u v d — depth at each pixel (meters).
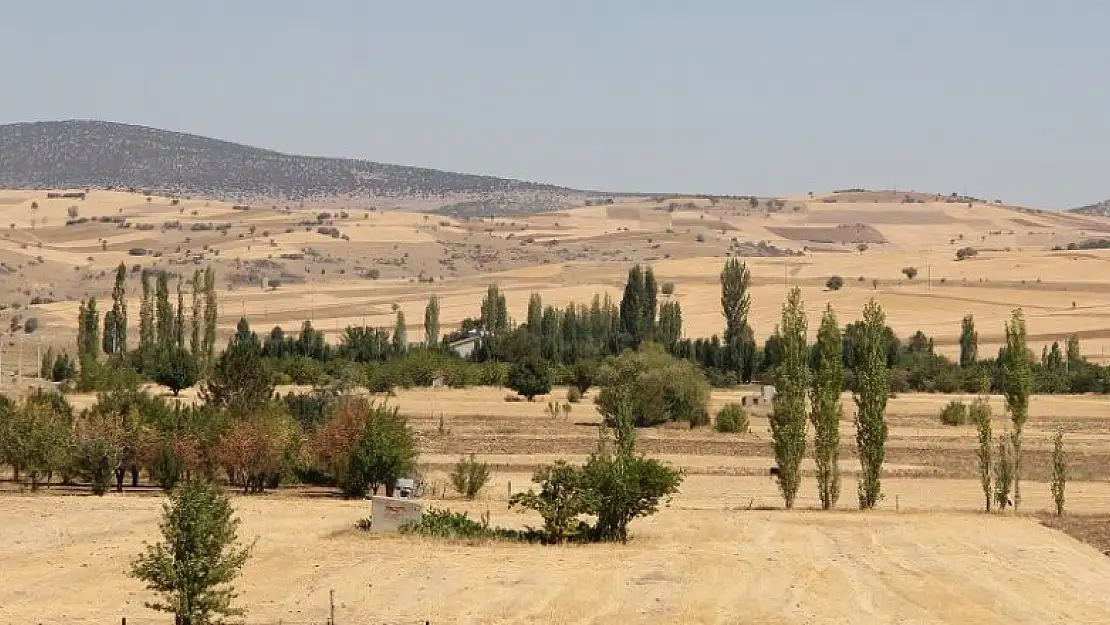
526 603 50.44
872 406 77.12
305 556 59.38
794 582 54.59
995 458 99.88
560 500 64.38
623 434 72.19
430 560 58.59
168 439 84.81
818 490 89.19
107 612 48.69
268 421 87.69
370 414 84.56
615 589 52.94
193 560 43.41
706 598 51.41
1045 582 55.78
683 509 76.88
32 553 59.81
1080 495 87.69
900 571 57.28
